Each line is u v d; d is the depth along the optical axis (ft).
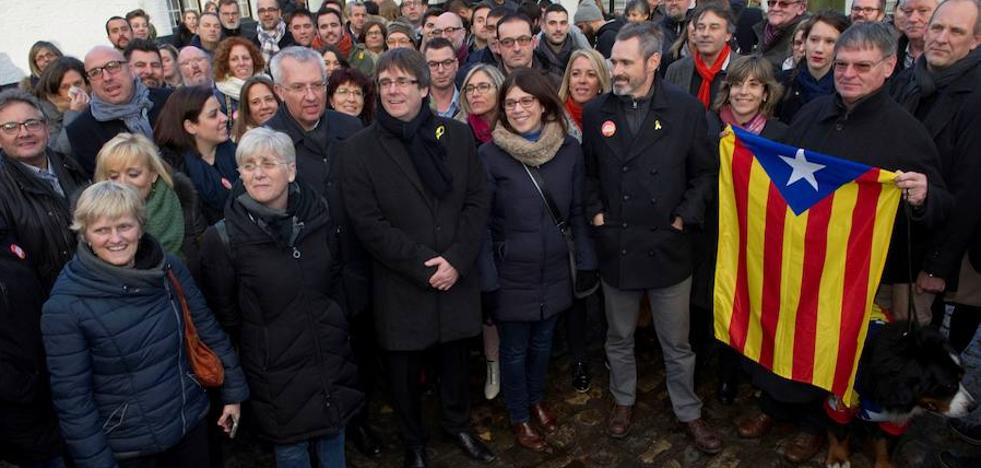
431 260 9.44
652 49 9.78
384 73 9.11
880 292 11.46
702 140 10.30
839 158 9.43
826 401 10.24
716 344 14.21
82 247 7.46
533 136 10.44
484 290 10.49
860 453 10.89
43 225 9.09
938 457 10.70
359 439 11.46
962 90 10.22
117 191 7.43
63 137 12.49
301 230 8.58
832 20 12.45
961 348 12.38
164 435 7.99
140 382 7.75
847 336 9.61
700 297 11.48
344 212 9.77
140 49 16.08
